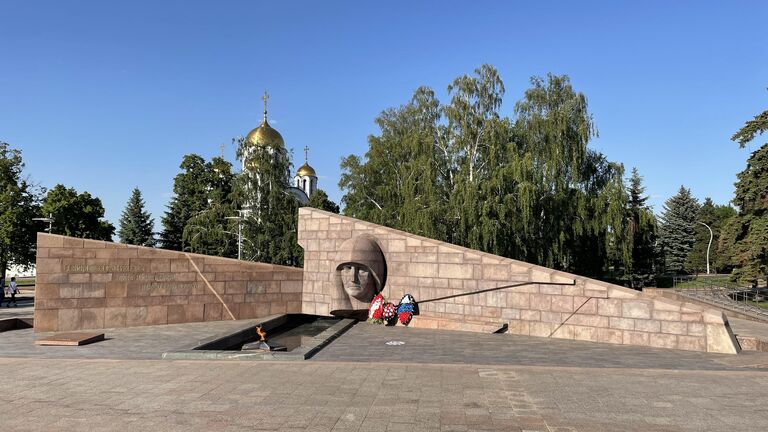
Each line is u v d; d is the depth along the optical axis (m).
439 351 10.95
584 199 33.03
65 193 56.75
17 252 46.88
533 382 7.98
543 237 33.00
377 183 43.47
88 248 14.92
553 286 12.98
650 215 35.06
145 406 6.77
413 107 42.38
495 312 13.89
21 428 5.92
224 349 12.01
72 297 14.69
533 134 33.91
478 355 10.48
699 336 11.06
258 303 17.11
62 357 10.48
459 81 34.28
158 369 9.07
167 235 61.88
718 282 35.19
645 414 6.35
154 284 15.68
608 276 40.25
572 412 6.43
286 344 13.30
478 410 6.52
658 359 10.03
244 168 42.41
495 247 30.05
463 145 33.66
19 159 47.09
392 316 15.13
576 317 12.59
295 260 42.41
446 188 34.28
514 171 30.52
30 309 28.98
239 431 5.78
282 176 42.50
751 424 5.98
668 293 26.81
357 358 10.16
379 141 43.62
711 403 6.81
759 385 7.77
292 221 41.06
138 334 13.82
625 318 11.93
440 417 6.24
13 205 45.38
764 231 26.47
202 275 16.36
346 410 6.54
